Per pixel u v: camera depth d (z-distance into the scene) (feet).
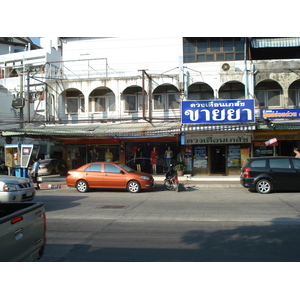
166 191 46.26
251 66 57.16
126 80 61.31
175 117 61.21
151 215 27.35
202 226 22.79
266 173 40.27
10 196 27.43
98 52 65.72
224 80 57.67
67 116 65.05
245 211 28.43
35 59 94.48
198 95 60.95
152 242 18.78
